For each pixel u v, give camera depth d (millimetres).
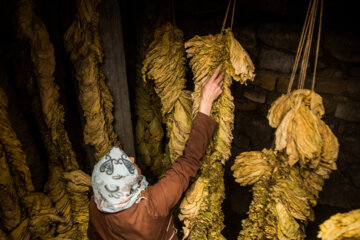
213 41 970
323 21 1533
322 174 898
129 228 847
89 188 1578
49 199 1318
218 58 979
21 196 1210
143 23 1862
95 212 928
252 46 1850
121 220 845
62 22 1206
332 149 857
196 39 987
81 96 1251
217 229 1333
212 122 979
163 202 872
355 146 1654
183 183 914
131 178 850
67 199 1436
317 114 890
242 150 2225
